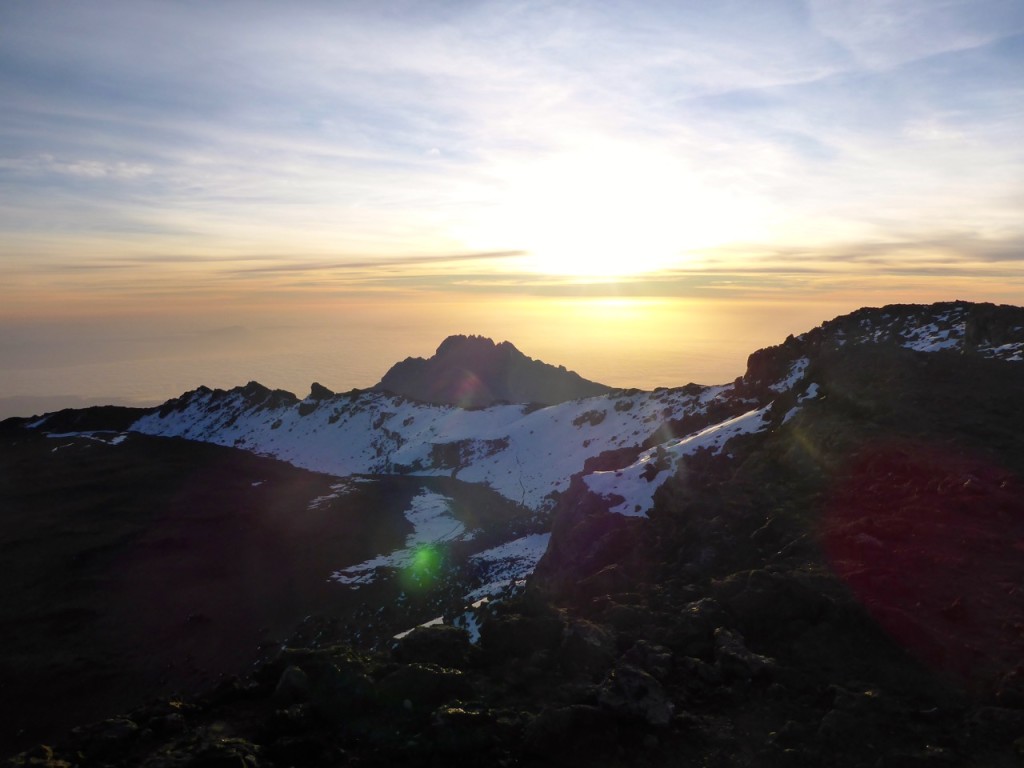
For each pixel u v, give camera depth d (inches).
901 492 1107.3
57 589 2792.8
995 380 1604.3
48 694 1991.9
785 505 1149.7
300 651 681.0
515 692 642.8
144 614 2551.7
